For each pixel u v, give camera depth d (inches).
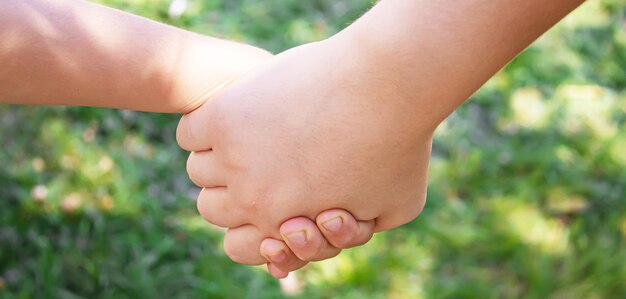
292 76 19.9
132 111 36.5
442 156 36.7
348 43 19.3
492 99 39.8
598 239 33.0
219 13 43.2
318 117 19.6
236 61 21.0
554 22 17.9
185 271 31.3
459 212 33.9
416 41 18.3
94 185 33.3
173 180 34.4
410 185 20.2
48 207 32.4
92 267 30.7
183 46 20.7
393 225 21.0
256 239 21.2
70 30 19.9
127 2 41.5
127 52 20.2
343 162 19.7
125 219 32.6
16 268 30.8
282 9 44.0
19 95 20.0
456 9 17.9
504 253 32.6
